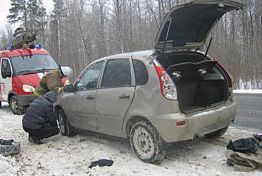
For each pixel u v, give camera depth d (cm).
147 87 604
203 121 604
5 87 1338
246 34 3659
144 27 3734
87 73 768
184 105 667
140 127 620
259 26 3622
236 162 569
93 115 735
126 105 641
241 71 2869
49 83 991
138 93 617
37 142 820
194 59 691
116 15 3803
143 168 594
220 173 554
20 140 867
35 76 1278
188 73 665
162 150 602
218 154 641
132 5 3794
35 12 5472
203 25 671
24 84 1253
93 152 708
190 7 590
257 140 612
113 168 601
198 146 694
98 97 709
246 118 984
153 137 601
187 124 581
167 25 611
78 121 800
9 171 625
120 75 669
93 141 794
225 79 681
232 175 544
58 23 4797
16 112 1300
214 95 672
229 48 3033
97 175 577
